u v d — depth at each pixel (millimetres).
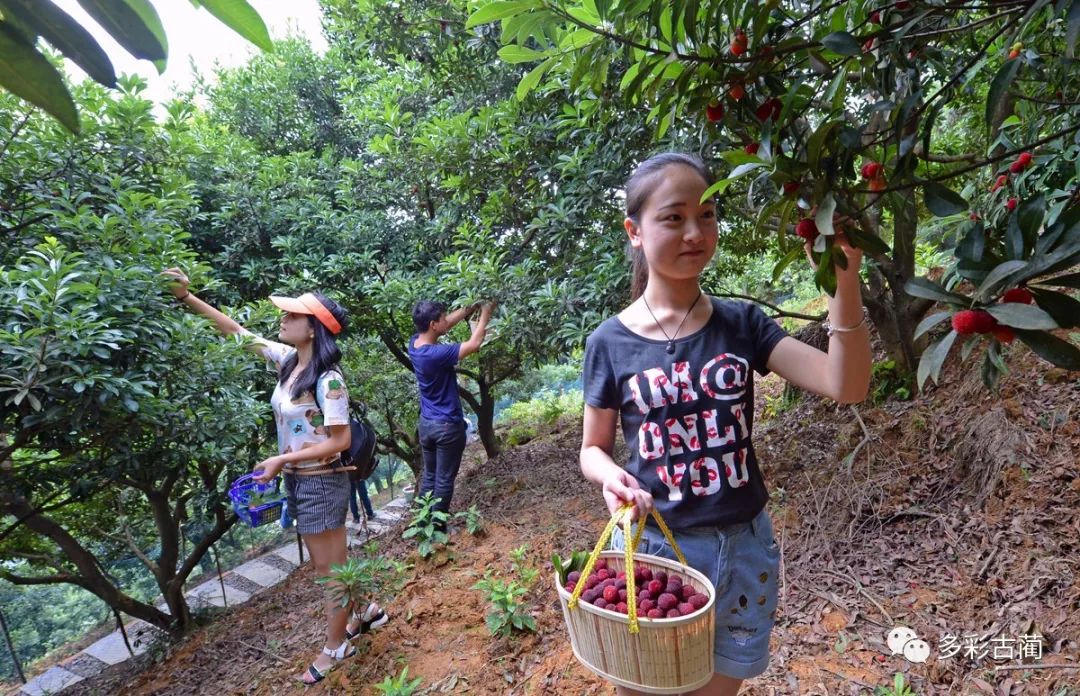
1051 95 1879
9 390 2738
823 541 3072
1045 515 2654
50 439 3312
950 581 2588
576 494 4438
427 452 4480
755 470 1364
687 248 1255
